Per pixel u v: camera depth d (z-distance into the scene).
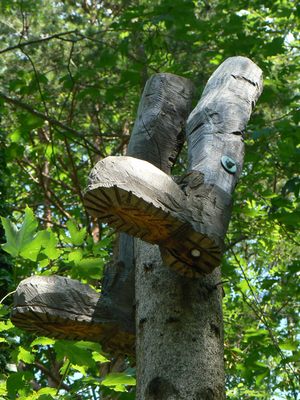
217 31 8.70
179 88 3.17
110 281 2.79
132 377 4.18
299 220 7.07
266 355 7.72
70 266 3.84
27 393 4.18
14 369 6.09
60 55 10.23
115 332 2.73
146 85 3.19
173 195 2.35
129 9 8.48
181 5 8.33
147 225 2.35
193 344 2.40
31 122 8.68
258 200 8.37
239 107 2.93
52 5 10.99
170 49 9.27
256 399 10.48
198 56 9.05
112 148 12.32
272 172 8.55
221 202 2.51
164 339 2.41
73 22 11.28
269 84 8.37
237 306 9.36
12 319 2.70
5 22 10.45
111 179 2.25
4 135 9.81
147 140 3.02
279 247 10.80
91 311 2.71
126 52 8.47
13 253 3.53
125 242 2.86
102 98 9.91
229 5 9.36
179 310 2.45
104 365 6.73
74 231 3.89
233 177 2.67
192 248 2.40
